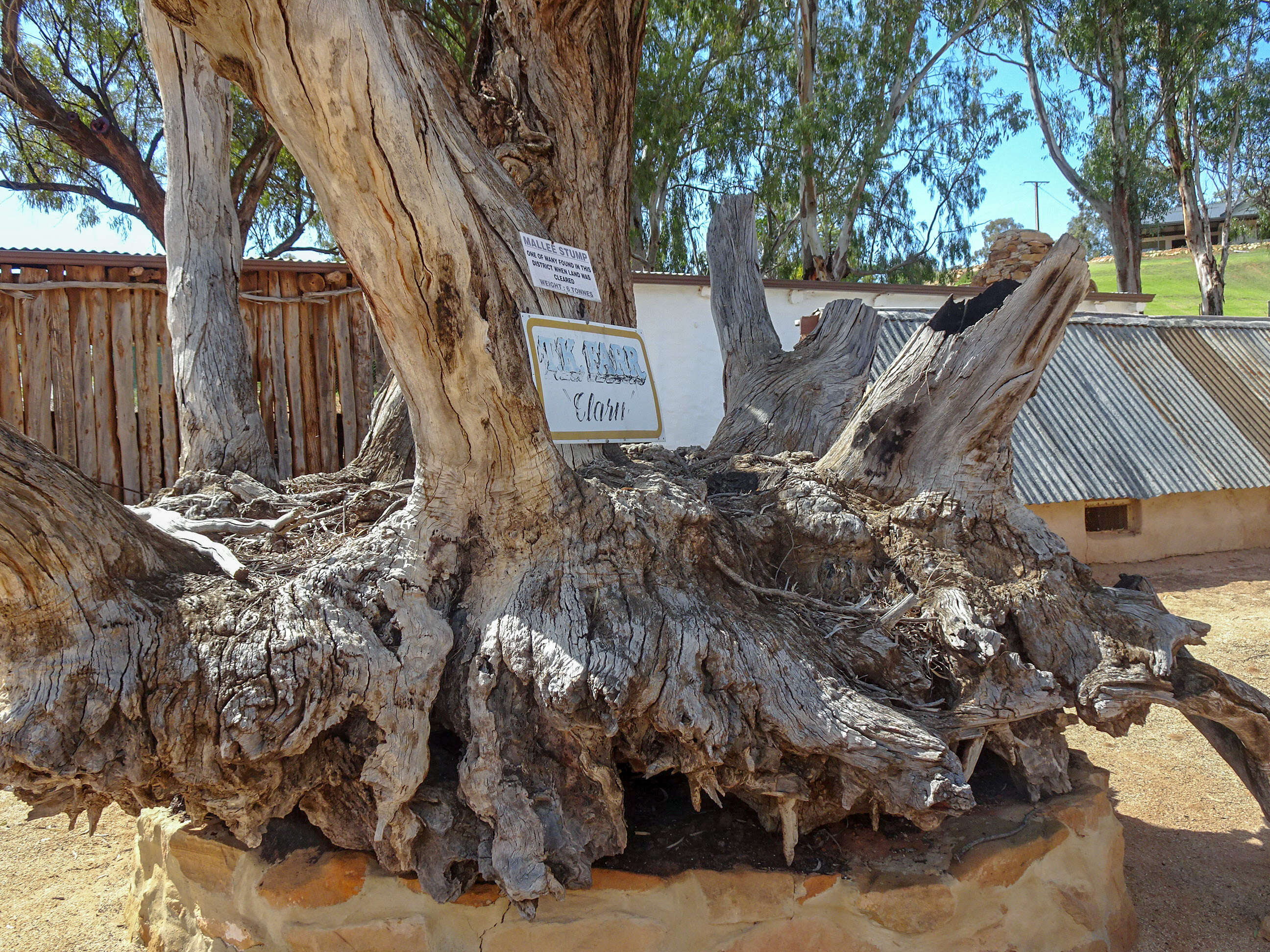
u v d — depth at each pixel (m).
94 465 6.01
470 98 3.35
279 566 2.83
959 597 2.84
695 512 2.69
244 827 2.38
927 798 2.33
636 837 2.77
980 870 2.68
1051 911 2.79
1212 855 3.61
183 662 2.16
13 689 2.06
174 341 4.17
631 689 2.28
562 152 3.41
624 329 3.37
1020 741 2.87
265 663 2.18
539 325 2.84
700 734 2.29
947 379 3.10
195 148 4.23
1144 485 8.54
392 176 2.01
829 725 2.40
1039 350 3.01
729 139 19.22
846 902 2.60
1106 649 2.88
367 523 3.30
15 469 2.04
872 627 2.80
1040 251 11.48
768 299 9.52
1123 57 18.38
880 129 18.06
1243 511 9.59
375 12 1.94
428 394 2.42
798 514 3.10
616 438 3.19
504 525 2.58
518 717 2.41
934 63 19.33
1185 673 2.99
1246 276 41.31
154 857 3.09
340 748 2.43
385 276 2.17
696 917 2.57
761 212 21.59
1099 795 3.04
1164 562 8.93
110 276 6.00
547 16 3.32
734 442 4.33
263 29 1.83
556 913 2.51
